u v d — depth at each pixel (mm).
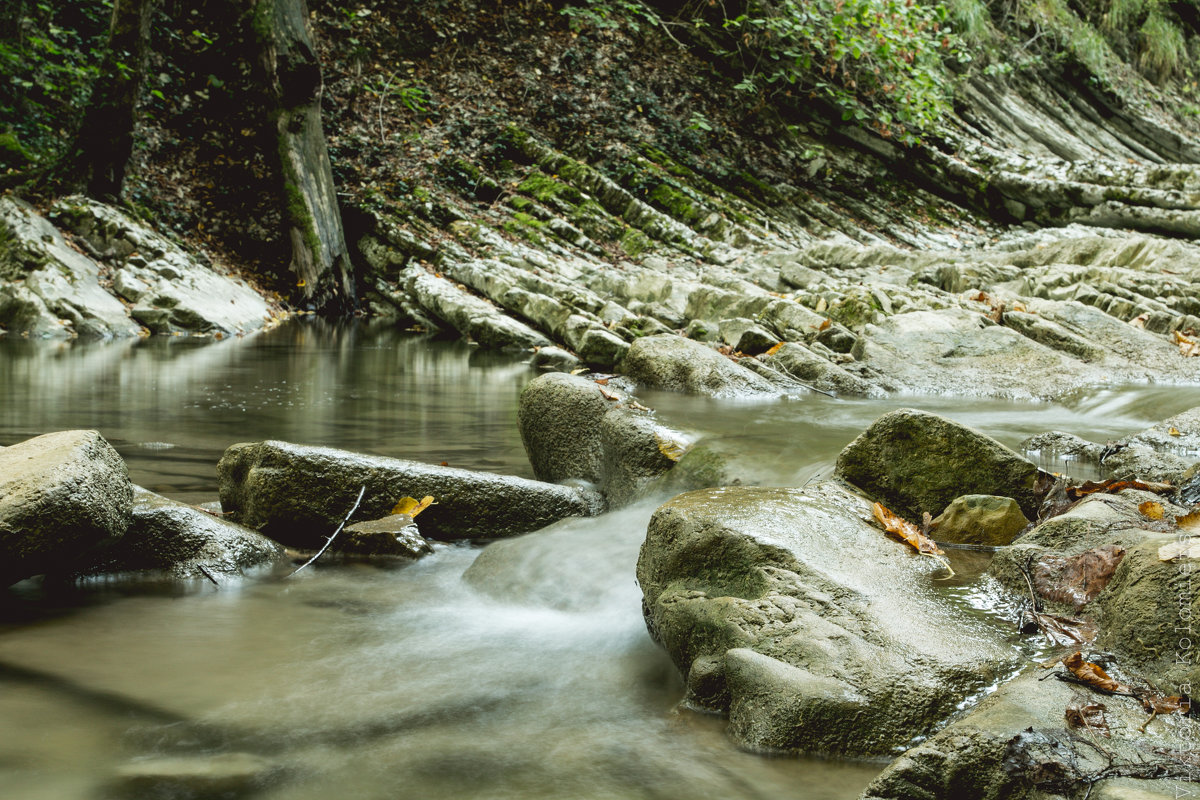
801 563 3219
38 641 3391
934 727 2627
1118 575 2906
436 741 2736
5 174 14625
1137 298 10438
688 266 16984
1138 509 3559
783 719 2680
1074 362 8445
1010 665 2777
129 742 2674
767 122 22000
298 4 16531
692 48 22703
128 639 3445
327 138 18719
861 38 20844
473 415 7535
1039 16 24688
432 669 3266
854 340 9695
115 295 13469
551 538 4379
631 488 5129
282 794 2428
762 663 2820
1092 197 18938
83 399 7723
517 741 2750
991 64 23516
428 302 14688
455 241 17125
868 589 3148
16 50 15773
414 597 4027
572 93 21094
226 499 4922
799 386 8266
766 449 5180
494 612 3865
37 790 2406
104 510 3842
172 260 14320
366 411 7602
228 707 2918
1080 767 2152
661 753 2686
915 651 2814
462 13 21234
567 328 12141
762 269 14117
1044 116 24125
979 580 3350
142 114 16500
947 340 9070
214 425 6812
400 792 2449
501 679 3197
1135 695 2459
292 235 16344
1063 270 11703
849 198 21469
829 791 2488
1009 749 2238
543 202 18844
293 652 3379
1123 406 7109
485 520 4844
